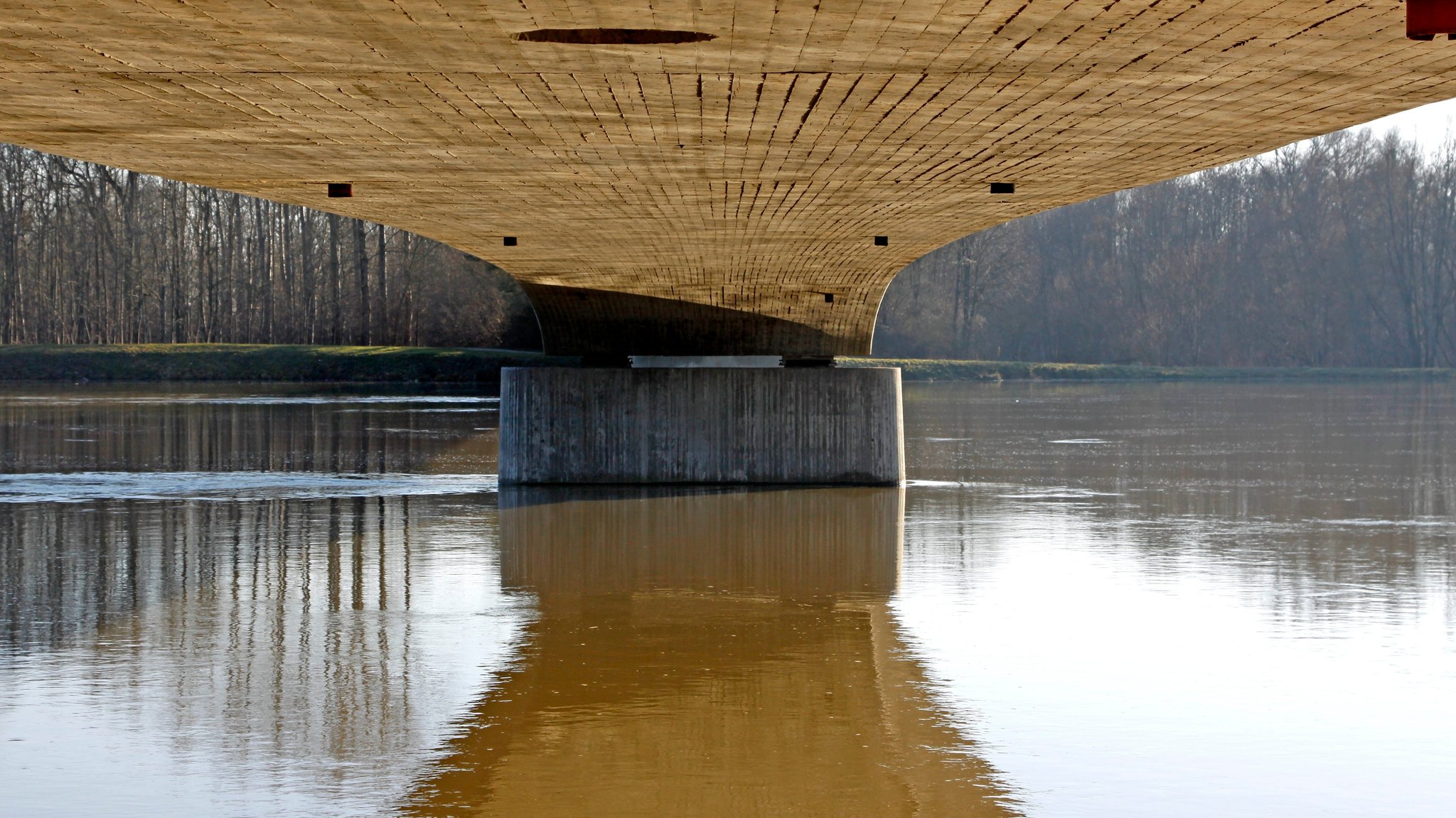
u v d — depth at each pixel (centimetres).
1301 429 4869
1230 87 1282
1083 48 1139
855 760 1258
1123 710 1399
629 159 1686
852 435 3091
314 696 1452
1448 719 1366
